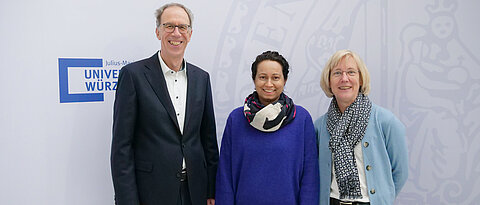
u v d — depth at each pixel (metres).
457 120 2.73
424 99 2.73
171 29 1.71
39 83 1.91
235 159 1.76
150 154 1.71
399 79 2.73
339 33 2.63
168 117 1.73
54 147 1.96
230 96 2.39
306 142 1.78
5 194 1.88
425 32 2.71
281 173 1.69
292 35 2.52
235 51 2.38
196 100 1.83
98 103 2.05
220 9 2.31
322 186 1.82
